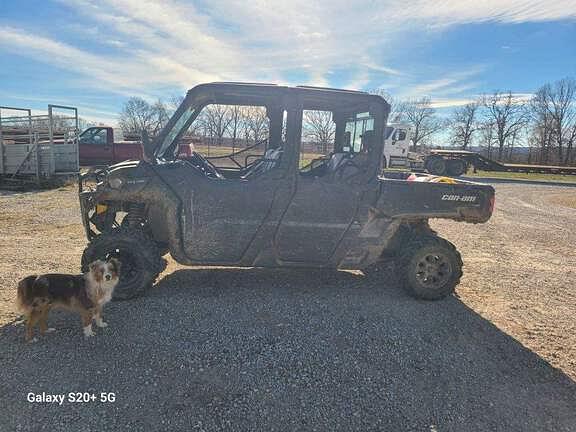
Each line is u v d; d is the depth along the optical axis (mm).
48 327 3367
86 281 3182
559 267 5871
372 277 4961
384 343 3338
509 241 7512
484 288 4844
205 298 4082
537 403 2674
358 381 2801
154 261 3920
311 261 4121
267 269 5094
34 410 2365
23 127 14008
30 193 11125
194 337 3281
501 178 23516
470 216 4191
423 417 2477
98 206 4012
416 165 24172
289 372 2859
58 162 13562
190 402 2496
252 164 4738
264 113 4672
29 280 3096
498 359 3201
